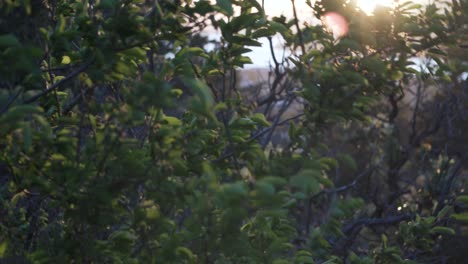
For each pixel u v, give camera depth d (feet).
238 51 36.32
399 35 32.40
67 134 32.14
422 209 74.28
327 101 31.42
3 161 31.50
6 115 27.50
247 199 27.89
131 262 32.22
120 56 31.37
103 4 30.83
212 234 30.94
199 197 29.58
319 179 30.91
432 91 96.02
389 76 33.01
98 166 30.50
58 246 32.09
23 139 29.63
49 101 35.88
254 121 35.50
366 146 91.50
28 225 37.40
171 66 32.68
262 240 33.96
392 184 88.43
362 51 32.45
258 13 32.37
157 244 32.60
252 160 34.71
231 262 32.94
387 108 95.55
